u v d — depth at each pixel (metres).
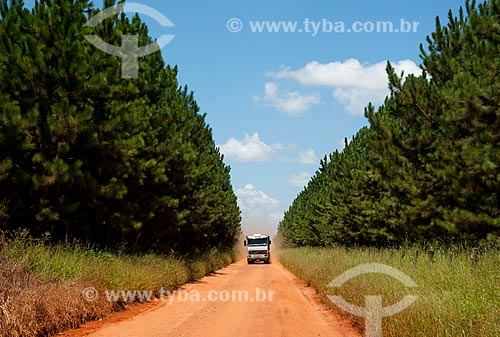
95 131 16.89
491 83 16.38
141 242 24.56
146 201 21.33
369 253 21.56
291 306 16.23
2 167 14.52
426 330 8.01
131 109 18.16
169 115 23.28
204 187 31.02
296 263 34.81
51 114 16.17
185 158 23.41
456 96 16.78
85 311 12.25
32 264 13.05
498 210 17.33
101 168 17.97
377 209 25.80
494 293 8.45
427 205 20.58
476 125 16.78
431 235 21.44
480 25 17.83
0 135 14.80
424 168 21.58
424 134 21.25
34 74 15.30
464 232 18.09
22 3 16.44
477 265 10.73
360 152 34.88
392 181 23.91
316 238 49.16
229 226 51.41
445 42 21.19
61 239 18.38
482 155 16.34
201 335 10.80
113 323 12.25
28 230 15.41
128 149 17.91
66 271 13.66
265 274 34.59
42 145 16.16
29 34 15.84
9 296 10.19
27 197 16.53
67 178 15.70
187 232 30.27
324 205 42.19
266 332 11.29
